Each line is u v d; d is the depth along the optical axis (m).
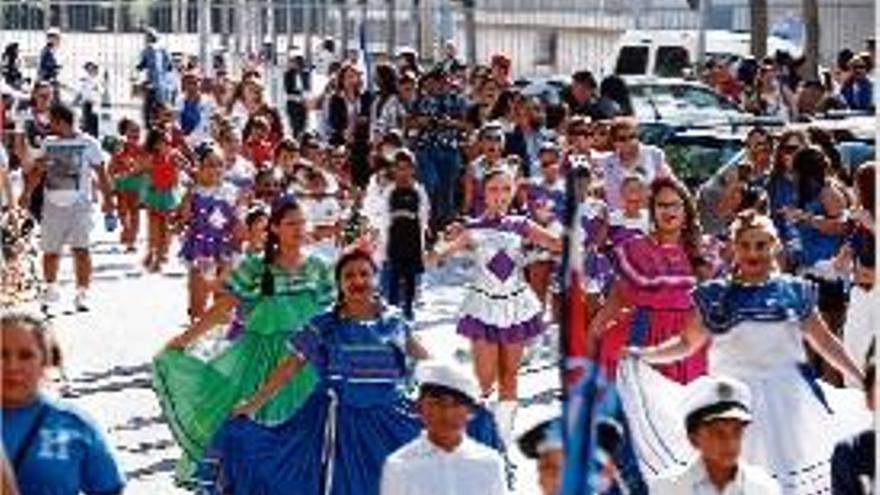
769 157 19.81
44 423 8.73
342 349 12.59
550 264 19.53
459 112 28.53
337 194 21.89
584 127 21.34
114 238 31.12
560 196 19.88
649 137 28.77
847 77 33.41
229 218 21.38
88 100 40.28
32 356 8.70
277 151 24.03
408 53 31.23
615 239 18.48
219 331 14.60
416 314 23.09
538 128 26.33
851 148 23.64
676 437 12.44
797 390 12.49
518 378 18.27
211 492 13.20
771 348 12.53
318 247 19.59
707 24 45.53
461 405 9.44
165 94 39.06
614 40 49.59
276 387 12.84
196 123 33.56
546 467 8.38
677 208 14.19
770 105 33.84
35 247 23.84
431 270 25.66
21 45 48.50
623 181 19.03
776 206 18.30
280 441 12.70
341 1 47.06
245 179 23.53
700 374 13.14
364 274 12.62
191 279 21.52
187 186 23.78
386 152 21.55
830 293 17.80
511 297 16.77
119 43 48.72
